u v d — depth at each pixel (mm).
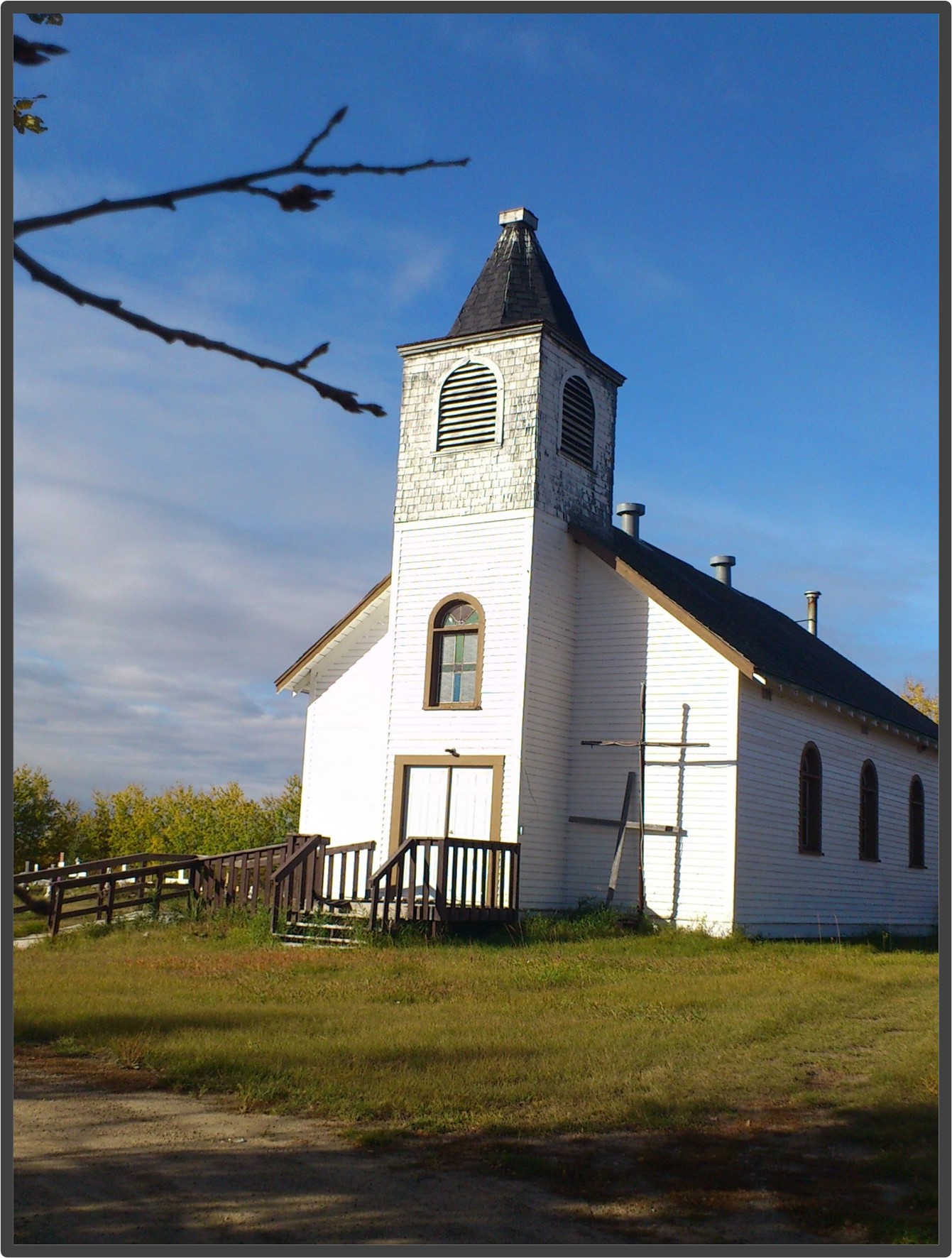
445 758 23094
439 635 23891
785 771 24375
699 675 22750
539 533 23234
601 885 22969
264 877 22922
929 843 33562
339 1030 11023
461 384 24453
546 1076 9367
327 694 26688
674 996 13680
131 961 16469
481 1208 6430
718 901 21844
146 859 22109
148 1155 7176
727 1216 6434
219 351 3203
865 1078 9734
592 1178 6988
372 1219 6188
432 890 22438
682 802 22516
